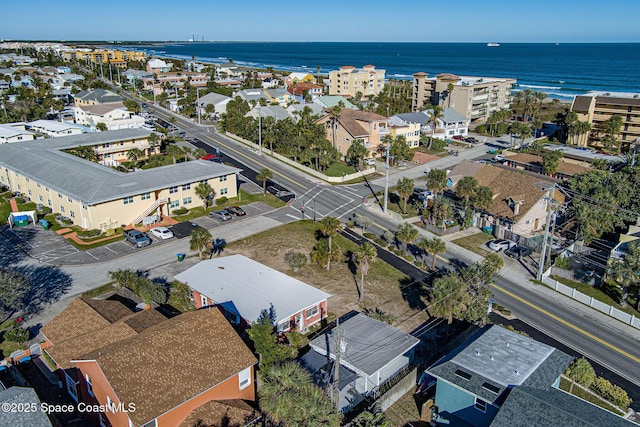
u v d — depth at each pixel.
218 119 146.12
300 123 113.19
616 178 78.50
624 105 126.44
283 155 110.38
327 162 99.06
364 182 95.38
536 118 156.50
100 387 31.25
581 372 38.66
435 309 44.62
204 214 74.88
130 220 69.62
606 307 51.59
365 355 38.88
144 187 70.25
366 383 36.91
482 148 124.75
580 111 131.25
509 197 72.94
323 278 56.47
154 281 54.31
